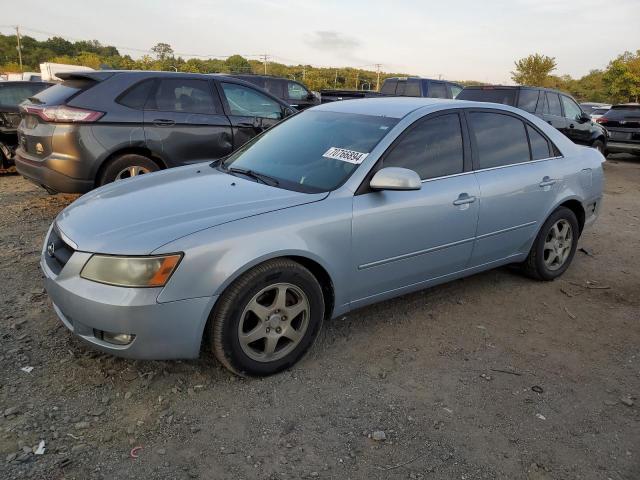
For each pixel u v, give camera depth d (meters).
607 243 6.12
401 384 3.09
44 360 3.12
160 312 2.65
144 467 2.36
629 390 3.15
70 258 2.79
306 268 3.16
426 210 3.56
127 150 6.09
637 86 46.22
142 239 2.70
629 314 4.21
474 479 2.39
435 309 4.12
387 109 3.90
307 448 2.53
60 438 2.50
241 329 2.89
